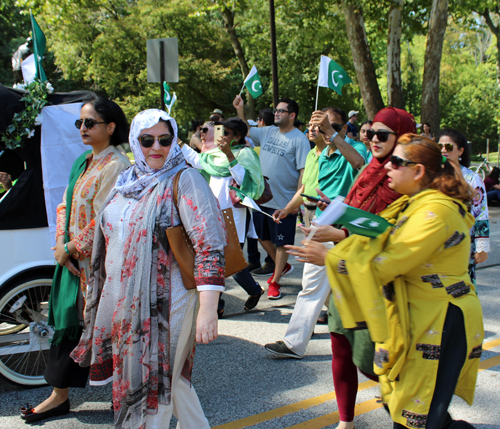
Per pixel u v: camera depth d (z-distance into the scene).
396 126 2.46
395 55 16.36
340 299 2.20
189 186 2.28
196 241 2.23
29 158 3.51
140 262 2.22
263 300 5.58
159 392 2.21
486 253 3.91
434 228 2.03
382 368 2.12
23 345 3.52
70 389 3.50
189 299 2.29
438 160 2.15
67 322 2.96
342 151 3.57
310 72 29.11
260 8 23.91
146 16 27.27
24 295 3.51
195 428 2.45
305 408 3.23
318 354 4.12
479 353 2.18
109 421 3.06
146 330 2.20
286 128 5.78
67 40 26.89
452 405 3.30
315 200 2.93
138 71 28.38
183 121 30.16
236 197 4.97
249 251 6.81
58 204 3.54
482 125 48.94
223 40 29.44
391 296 2.20
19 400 3.34
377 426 3.03
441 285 2.10
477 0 19.02
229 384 3.58
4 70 26.64
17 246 3.46
